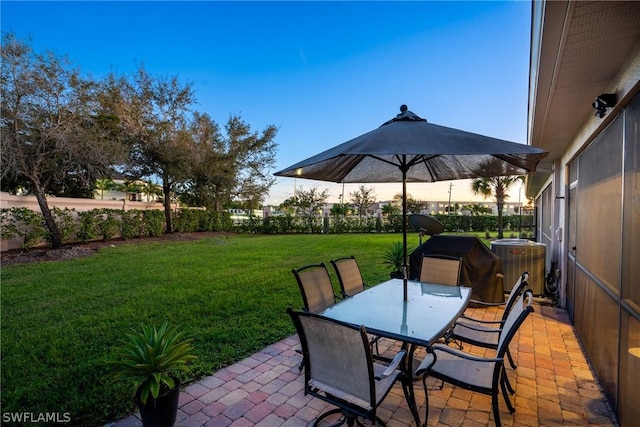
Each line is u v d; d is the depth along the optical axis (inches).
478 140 92.7
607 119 107.2
